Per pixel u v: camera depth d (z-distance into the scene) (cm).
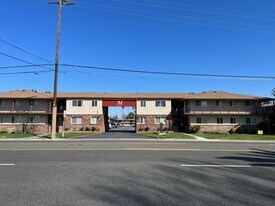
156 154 1384
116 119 13525
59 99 5316
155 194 705
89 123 5234
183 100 5234
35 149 1588
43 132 5097
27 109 5162
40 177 877
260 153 1482
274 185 795
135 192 721
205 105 5162
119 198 671
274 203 639
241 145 2033
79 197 679
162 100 5312
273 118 5141
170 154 1388
